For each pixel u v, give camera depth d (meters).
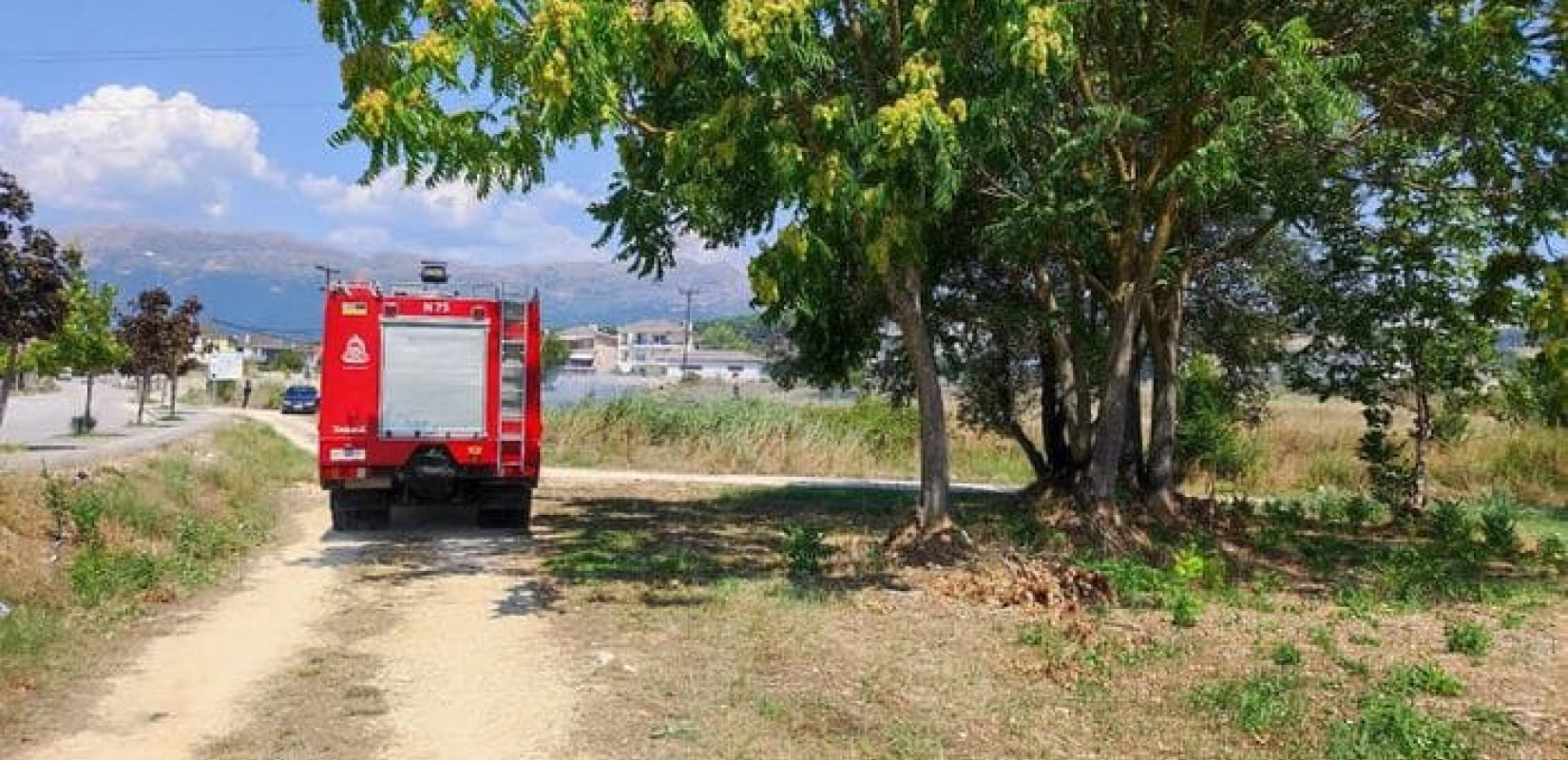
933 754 6.58
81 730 6.91
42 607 9.48
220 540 13.70
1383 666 8.34
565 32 8.73
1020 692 7.82
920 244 11.16
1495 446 28.38
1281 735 6.90
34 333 21.67
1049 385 20.09
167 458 19.95
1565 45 11.59
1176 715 7.32
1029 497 19.89
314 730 7.02
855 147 10.38
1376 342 19.19
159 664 8.40
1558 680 7.99
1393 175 14.65
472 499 16.03
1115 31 13.16
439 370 15.61
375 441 15.43
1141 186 13.59
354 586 11.66
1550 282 10.51
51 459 21.09
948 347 20.64
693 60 11.08
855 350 18.38
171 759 6.47
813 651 8.87
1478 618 10.45
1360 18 12.50
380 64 9.66
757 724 7.11
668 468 29.81
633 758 6.53
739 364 142.62
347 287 15.48
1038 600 10.74
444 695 7.75
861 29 11.65
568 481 25.34
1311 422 36.69
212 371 80.12
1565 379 10.45
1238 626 9.80
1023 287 19.58
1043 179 12.01
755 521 18.30
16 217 20.89
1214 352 21.52
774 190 10.89
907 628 9.64
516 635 9.51
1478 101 12.25
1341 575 13.53
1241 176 13.29
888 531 16.78
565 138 9.91
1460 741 6.62
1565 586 12.62
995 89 10.96
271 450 29.31
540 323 15.95
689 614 10.25
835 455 30.62
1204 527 17.45
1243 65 10.78
